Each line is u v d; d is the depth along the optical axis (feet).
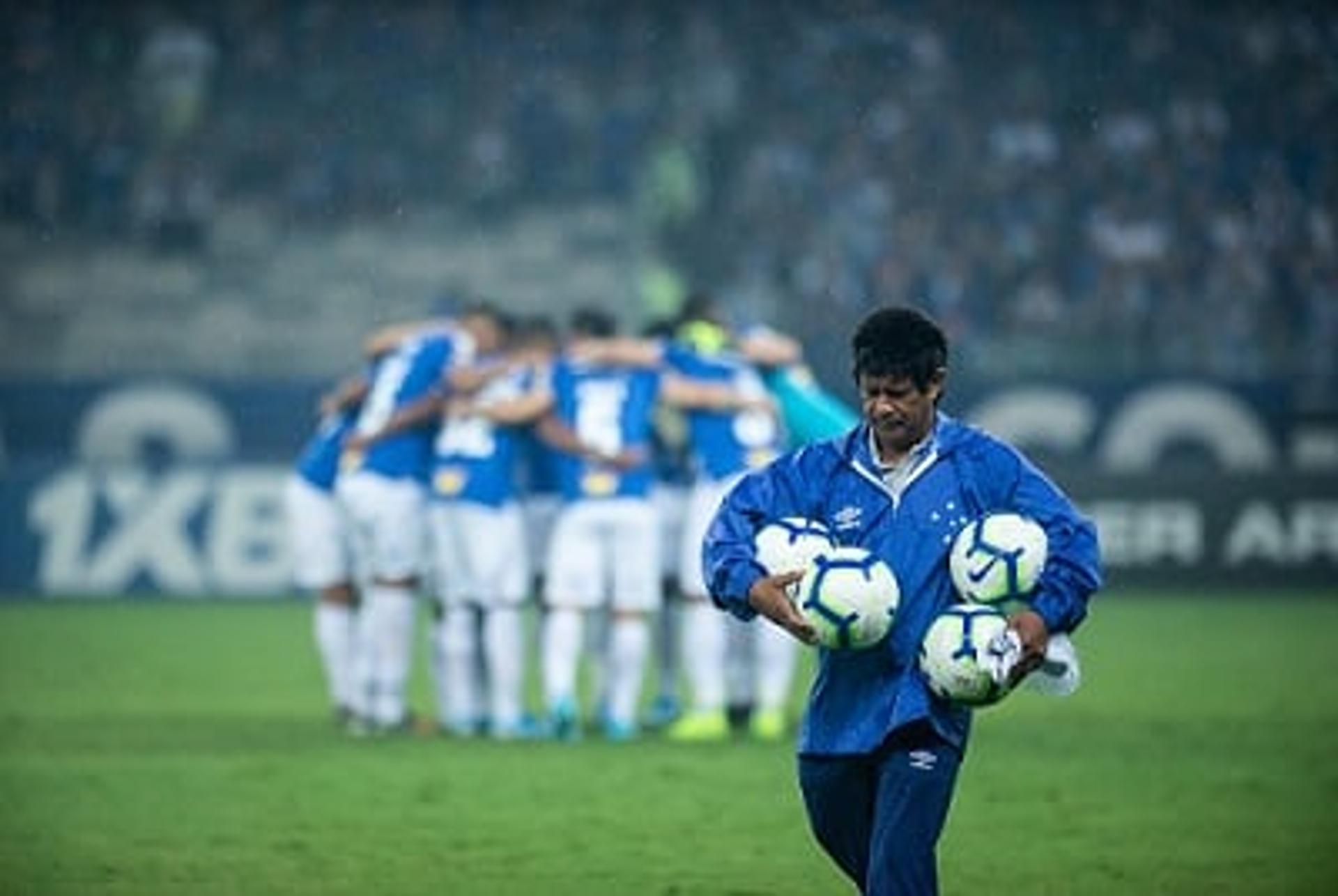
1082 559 80.43
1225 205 438.81
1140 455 349.41
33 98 463.83
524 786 152.66
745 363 183.83
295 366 432.25
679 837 130.93
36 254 444.55
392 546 184.85
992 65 472.85
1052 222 435.12
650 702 221.05
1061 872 119.55
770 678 185.37
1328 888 114.93
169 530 338.13
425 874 119.14
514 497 183.11
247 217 456.86
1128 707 203.10
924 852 79.71
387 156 469.16
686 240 437.99
